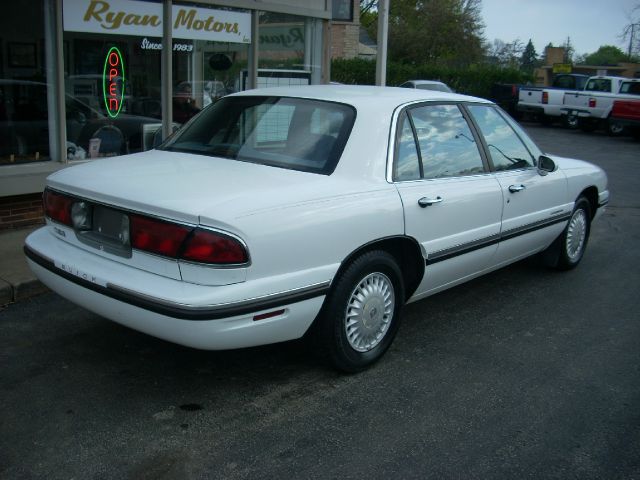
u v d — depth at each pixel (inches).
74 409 139.5
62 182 150.4
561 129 965.2
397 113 166.6
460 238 179.2
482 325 197.8
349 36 1274.6
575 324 201.6
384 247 161.3
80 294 142.2
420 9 1802.4
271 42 370.0
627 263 274.7
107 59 294.7
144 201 130.5
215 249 123.6
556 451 130.7
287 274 134.3
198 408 141.6
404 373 162.4
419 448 129.6
